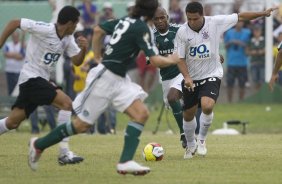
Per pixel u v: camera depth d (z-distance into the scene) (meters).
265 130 59.53
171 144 45.09
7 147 42.59
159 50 40.66
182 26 35.94
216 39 35.88
